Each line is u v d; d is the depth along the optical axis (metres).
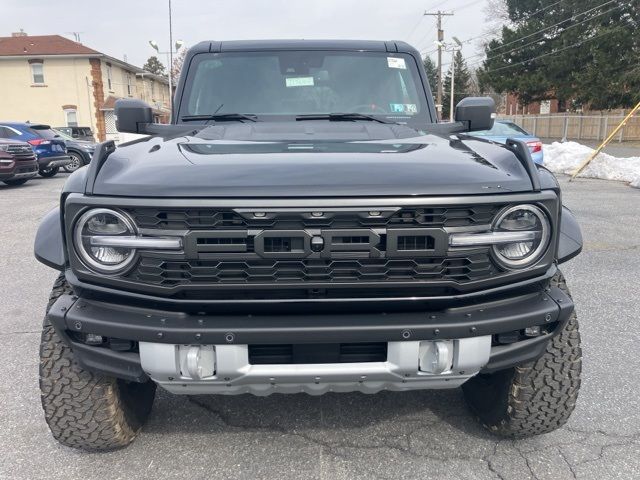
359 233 2.21
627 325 4.57
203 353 2.31
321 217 2.19
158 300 2.29
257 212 2.19
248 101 3.83
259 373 2.31
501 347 2.44
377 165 2.40
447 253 2.26
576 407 3.31
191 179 2.28
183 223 2.22
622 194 12.14
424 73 4.08
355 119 3.71
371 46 4.11
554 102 54.97
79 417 2.69
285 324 2.27
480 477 2.71
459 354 2.34
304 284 2.24
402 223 2.25
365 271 2.25
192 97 3.88
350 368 2.32
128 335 2.29
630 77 36.72
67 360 2.63
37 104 44.88
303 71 3.95
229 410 3.34
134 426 2.96
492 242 2.29
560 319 2.44
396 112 3.85
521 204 2.32
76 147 20.86
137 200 2.23
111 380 2.69
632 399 3.40
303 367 2.31
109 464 2.83
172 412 3.32
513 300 2.42
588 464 2.79
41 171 18.45
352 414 3.28
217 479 2.72
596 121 38.03
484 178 2.34
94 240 2.28
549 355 2.70
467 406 3.33
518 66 44.66
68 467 2.81
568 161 17.42
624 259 6.66
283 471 2.78
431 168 2.39
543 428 2.85
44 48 44.41
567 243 2.62
